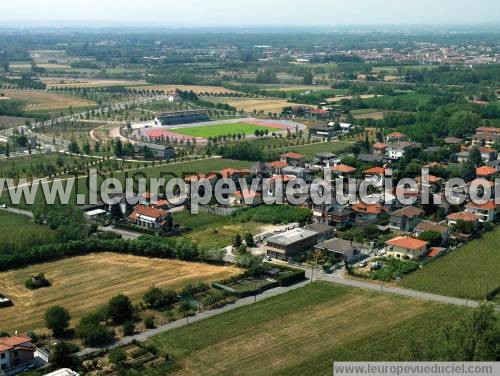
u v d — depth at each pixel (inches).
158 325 4389.8
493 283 5039.4
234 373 3745.1
